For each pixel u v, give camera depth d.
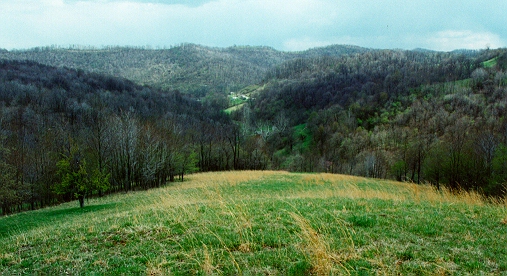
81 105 84.88
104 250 7.66
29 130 54.94
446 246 7.06
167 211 11.33
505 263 6.02
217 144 80.50
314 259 6.10
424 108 99.31
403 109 107.56
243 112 145.25
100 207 27.83
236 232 8.16
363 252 6.65
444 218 9.46
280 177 46.41
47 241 8.90
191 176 61.44
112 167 47.34
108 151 46.12
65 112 77.81
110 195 41.50
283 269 5.92
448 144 46.94
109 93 113.19
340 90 140.12
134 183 52.16
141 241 8.09
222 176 53.44
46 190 40.62
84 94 103.12
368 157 71.81
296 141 115.62
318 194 17.61
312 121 116.88
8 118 58.81
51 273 6.55
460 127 69.19
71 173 29.56
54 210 30.56
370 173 71.38
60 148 41.75
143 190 44.50
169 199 15.84
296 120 133.00
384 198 14.05
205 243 7.53
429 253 6.58
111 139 45.16
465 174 39.19
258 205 11.88
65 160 30.08
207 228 8.59
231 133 90.56
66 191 29.03
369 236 7.68
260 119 138.00
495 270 5.82
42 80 106.44
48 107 79.06
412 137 81.44
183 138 67.50
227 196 20.55
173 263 6.52
